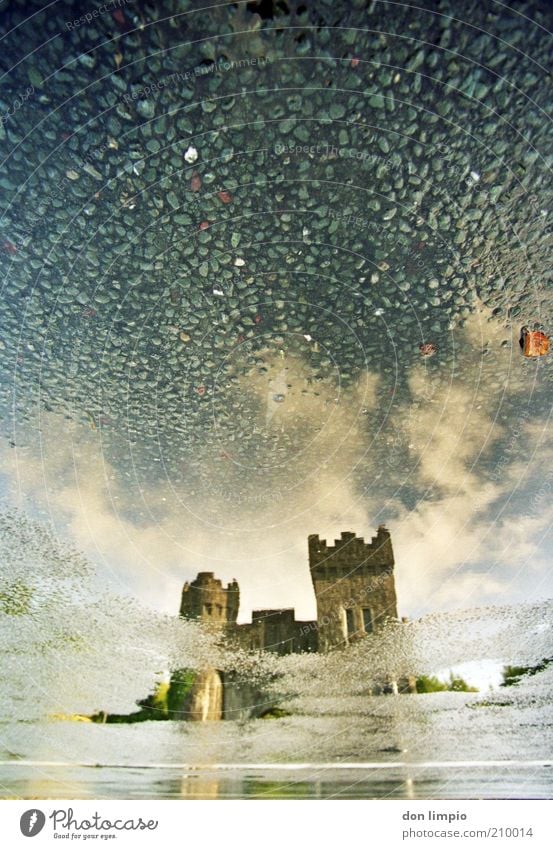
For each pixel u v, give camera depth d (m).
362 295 5.84
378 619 6.14
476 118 4.65
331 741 4.86
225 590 6.19
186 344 6.02
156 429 6.25
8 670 5.29
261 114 4.65
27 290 5.49
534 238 5.31
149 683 5.57
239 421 6.38
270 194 5.12
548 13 4.13
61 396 5.99
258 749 4.73
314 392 6.37
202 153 4.84
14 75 4.40
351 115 4.66
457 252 5.48
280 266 5.62
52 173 4.89
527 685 5.36
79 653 5.55
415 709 5.31
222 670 5.78
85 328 5.77
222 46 4.30
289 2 4.09
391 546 6.34
